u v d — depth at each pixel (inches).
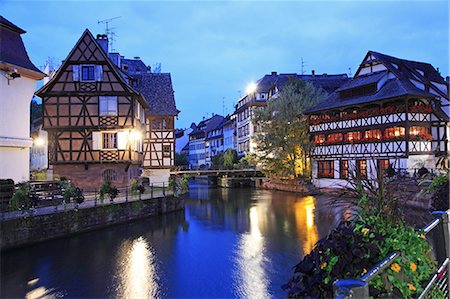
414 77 1192.8
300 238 645.9
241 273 466.3
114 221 754.8
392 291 123.0
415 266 128.3
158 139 1418.6
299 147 1462.8
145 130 1360.7
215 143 2989.7
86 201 770.8
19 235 558.6
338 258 130.9
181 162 2972.4
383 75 1187.3
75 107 1011.3
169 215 908.0
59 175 991.0
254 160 1614.2
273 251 565.0
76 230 661.3
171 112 1406.3
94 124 1008.9
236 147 2444.6
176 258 534.3
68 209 649.6
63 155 1000.2
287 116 1472.7
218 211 1005.2
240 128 2321.6
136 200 821.9
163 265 502.0
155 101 1427.2
